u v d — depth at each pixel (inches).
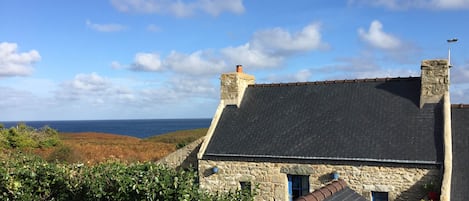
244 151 691.4
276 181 661.3
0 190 434.9
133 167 401.1
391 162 584.4
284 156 654.5
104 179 388.2
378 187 594.2
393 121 650.8
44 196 448.5
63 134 2405.3
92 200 402.0
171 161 858.1
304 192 650.2
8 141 1334.9
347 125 673.0
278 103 780.6
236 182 691.4
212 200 333.4
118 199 362.6
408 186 577.0
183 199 318.0
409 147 596.4
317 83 789.9
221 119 788.6
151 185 336.5
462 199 524.4
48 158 1130.0
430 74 657.6
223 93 822.5
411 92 690.2
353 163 608.7
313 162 634.2
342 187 385.7
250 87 845.8
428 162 564.1
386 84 725.9
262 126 736.3
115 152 1331.2
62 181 439.8
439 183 557.0
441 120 622.5
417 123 632.4
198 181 725.3
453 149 598.5
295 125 712.4
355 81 759.1
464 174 557.0
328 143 650.2
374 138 631.2
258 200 673.6
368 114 681.0
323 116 709.9
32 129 1592.0
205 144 734.5
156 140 1939.0
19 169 450.6
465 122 639.1
